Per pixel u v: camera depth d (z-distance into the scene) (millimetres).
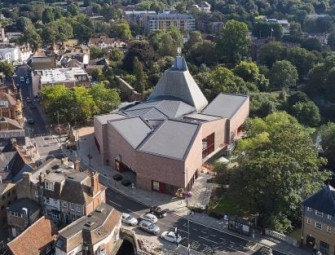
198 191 148250
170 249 118000
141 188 150125
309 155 136000
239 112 190875
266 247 117312
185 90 190750
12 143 164125
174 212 135750
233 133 185500
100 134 169875
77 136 195750
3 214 131875
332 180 155500
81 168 165250
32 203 126500
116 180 155625
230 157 171750
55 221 126688
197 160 155625
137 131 160750
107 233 114125
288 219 128625
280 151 136000
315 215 116688
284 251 117375
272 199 124312
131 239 121812
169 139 151250
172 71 193625
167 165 142875
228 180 140750
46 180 125688
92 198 124625
